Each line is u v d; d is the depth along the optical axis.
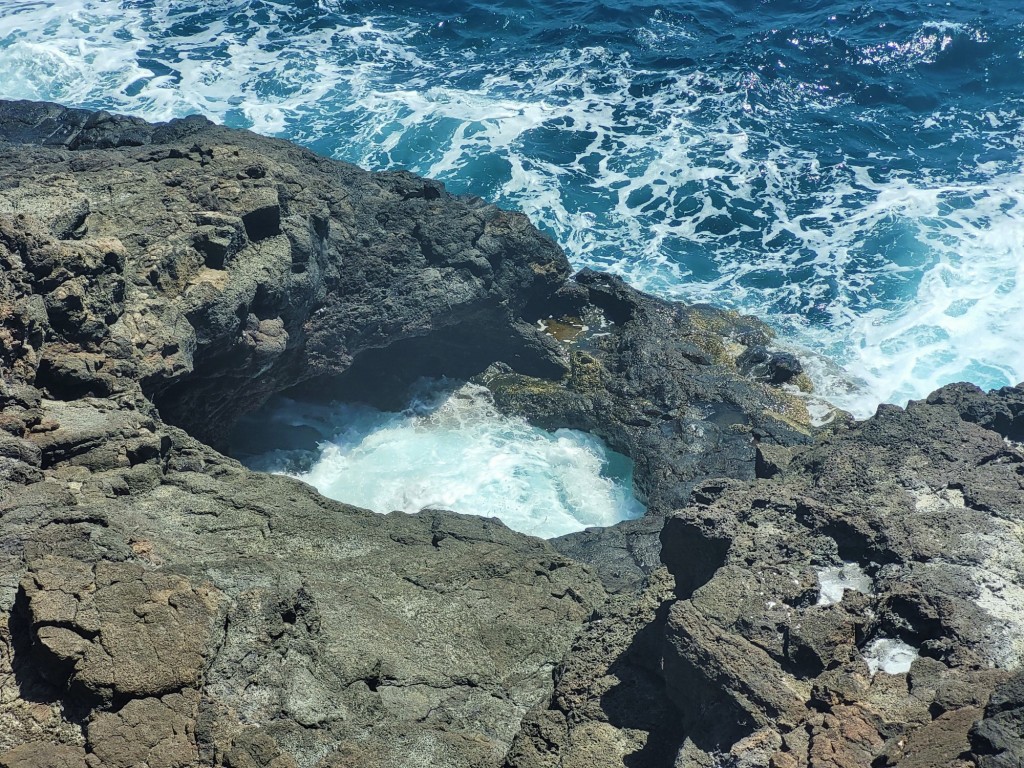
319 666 25.77
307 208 40.09
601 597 32.16
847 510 26.52
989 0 69.12
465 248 43.56
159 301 34.72
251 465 40.69
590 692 25.69
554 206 54.88
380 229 43.22
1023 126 59.81
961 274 50.09
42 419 29.83
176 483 31.22
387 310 42.44
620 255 52.22
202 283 35.78
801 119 60.91
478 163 57.28
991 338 46.72
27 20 68.50
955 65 64.25
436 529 33.41
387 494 40.38
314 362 41.59
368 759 23.78
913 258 51.19
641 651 26.25
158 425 32.62
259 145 44.59
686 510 27.39
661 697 25.09
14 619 23.53
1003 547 25.33
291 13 69.12
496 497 40.47
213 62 65.00
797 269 51.09
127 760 21.70
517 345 45.44
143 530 27.70
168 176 38.53
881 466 28.75
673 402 42.78
